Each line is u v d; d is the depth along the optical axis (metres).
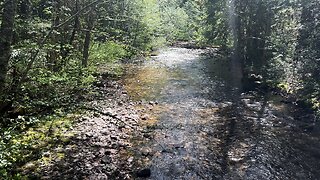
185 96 16.89
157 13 38.78
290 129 12.34
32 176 7.73
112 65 23.72
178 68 24.94
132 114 13.48
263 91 18.03
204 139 11.25
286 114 14.09
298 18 18.11
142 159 9.45
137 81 20.05
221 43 31.03
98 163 8.91
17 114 9.92
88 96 14.81
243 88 18.80
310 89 14.35
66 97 12.01
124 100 15.56
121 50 25.52
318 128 12.38
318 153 10.29
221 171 8.99
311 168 9.30
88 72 17.39
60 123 11.09
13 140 8.30
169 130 11.96
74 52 17.03
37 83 11.30
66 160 8.80
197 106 15.18
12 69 10.74
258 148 10.59
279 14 20.55
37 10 17.20
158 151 10.09
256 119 13.46
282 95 16.91
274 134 11.84
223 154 10.09
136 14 27.61
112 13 20.89
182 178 8.52
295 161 9.73
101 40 24.53
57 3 15.26
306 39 14.88
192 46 40.06
